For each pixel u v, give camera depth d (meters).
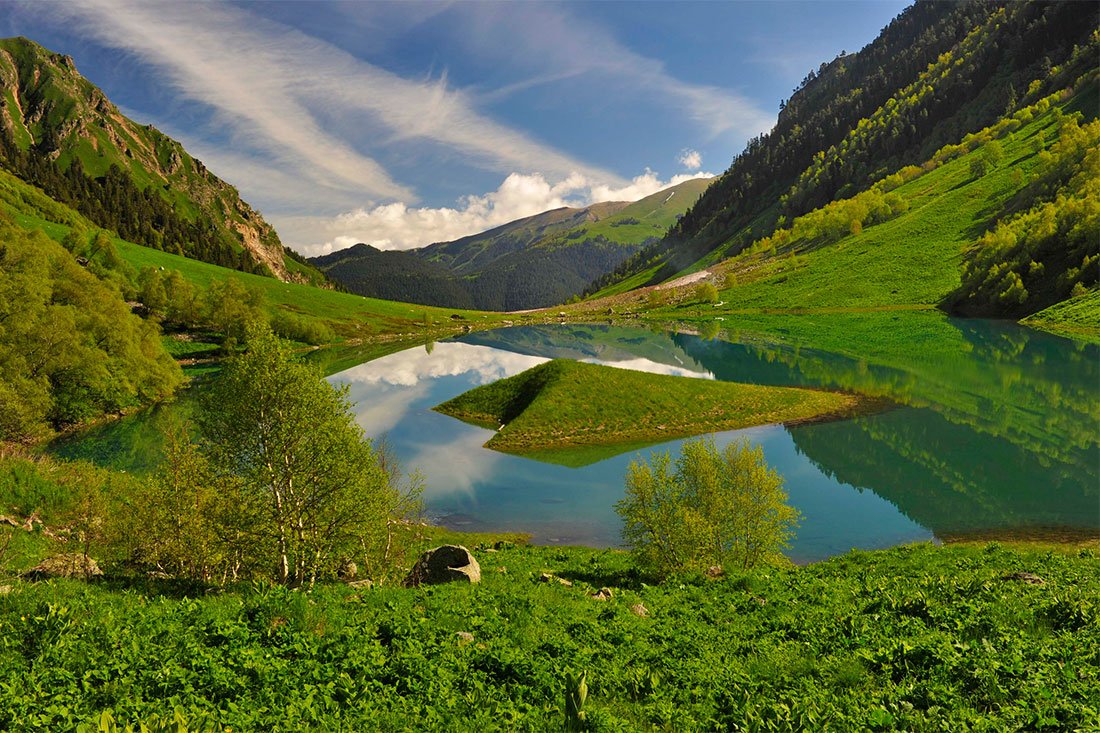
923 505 48.72
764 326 178.75
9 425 67.44
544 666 14.08
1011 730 10.09
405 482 57.97
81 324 84.19
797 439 69.38
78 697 10.12
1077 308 133.25
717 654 16.09
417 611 17.16
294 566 25.56
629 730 11.12
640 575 30.45
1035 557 31.05
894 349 126.25
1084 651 13.35
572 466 63.53
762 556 31.70
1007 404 79.38
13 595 14.66
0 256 80.44
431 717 11.07
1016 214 193.25
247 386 24.61
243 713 10.16
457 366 138.00
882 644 15.38
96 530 25.02
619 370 89.06
